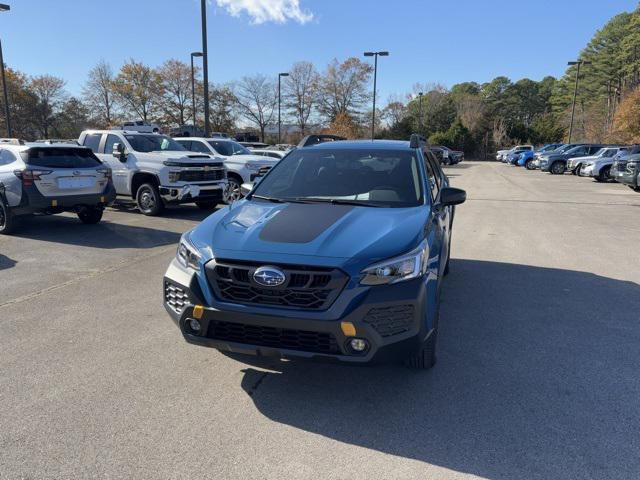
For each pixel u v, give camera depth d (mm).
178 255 3549
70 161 9156
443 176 6246
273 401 3385
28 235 9109
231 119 66625
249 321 3027
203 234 3502
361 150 4855
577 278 6477
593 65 78875
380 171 4488
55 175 8820
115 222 10641
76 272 6617
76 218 11258
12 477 2600
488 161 71938
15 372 3771
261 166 13766
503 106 113000
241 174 13602
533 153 44438
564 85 92875
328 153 4871
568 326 4766
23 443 2889
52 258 7375
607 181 24469
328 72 68625
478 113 86375
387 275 3002
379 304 2941
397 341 2996
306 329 2941
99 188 9500
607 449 2857
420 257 3164
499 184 23266
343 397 3441
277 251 3098
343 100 69000
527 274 6660
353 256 3016
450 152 50688
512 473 2654
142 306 5285
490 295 5719
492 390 3533
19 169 8609
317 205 3969
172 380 3668
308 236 3264
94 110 65188
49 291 5785
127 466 2695
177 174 10930
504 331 4629
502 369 3857
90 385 3580
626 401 3395
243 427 3074
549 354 4137
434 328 3344
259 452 2828
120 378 3689
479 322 4855
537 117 109625
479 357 4070
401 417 3191
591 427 3080
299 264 2977
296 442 2926
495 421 3146
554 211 13211
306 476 2629
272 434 3002
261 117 67000
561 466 2707
